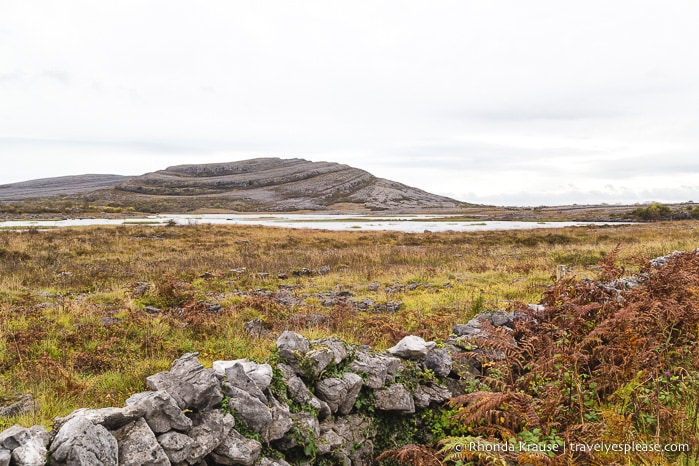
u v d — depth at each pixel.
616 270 7.09
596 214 101.31
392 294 13.77
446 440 4.11
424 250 27.44
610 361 4.99
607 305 5.70
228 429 3.74
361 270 19.48
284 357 4.74
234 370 4.12
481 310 9.40
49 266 19.53
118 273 17.86
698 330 5.09
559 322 5.82
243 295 13.80
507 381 5.39
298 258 23.92
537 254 22.34
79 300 12.60
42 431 3.02
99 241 30.98
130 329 8.77
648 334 5.17
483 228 61.31
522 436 4.21
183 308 10.59
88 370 6.63
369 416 4.90
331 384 4.65
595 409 4.54
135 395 3.69
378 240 37.53
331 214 133.12
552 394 4.46
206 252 27.20
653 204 81.88
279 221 84.00
